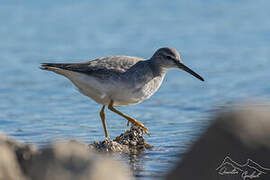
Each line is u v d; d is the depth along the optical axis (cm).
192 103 1720
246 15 2975
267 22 2834
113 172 703
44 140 1262
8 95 1836
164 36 2639
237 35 2642
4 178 697
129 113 1605
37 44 2511
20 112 1611
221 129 767
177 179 766
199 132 810
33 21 2867
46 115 1571
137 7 3153
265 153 734
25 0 3180
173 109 1647
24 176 709
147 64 1245
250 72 2098
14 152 742
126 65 1211
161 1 3247
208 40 2583
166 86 1983
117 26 2819
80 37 2633
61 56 2309
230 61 2261
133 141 1241
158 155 1126
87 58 2273
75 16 2972
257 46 2459
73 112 1612
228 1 3241
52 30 2741
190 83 2012
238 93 1816
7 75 2084
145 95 1241
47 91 1902
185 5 3191
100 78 1185
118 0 3247
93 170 691
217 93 1844
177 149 1175
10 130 1383
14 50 2414
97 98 1227
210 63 2244
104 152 1155
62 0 3203
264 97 1694
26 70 2155
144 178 933
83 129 1400
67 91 1908
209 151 760
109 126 1441
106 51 2389
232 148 747
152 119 1526
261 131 751
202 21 2903
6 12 2980
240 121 766
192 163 765
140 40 2575
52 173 693
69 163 701
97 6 3145
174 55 1283
